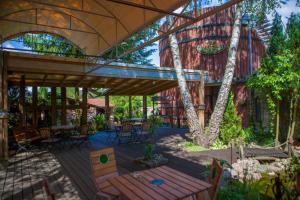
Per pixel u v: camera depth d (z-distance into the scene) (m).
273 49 8.38
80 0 6.78
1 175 5.40
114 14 6.79
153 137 10.38
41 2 6.88
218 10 3.87
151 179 2.76
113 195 3.15
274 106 8.55
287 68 7.67
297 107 8.03
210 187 2.54
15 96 12.08
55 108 11.81
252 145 8.27
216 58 15.34
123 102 23.06
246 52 15.36
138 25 6.55
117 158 6.93
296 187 2.94
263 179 4.22
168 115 18.30
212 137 8.65
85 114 12.60
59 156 7.42
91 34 8.78
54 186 4.59
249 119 11.23
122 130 9.64
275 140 8.14
